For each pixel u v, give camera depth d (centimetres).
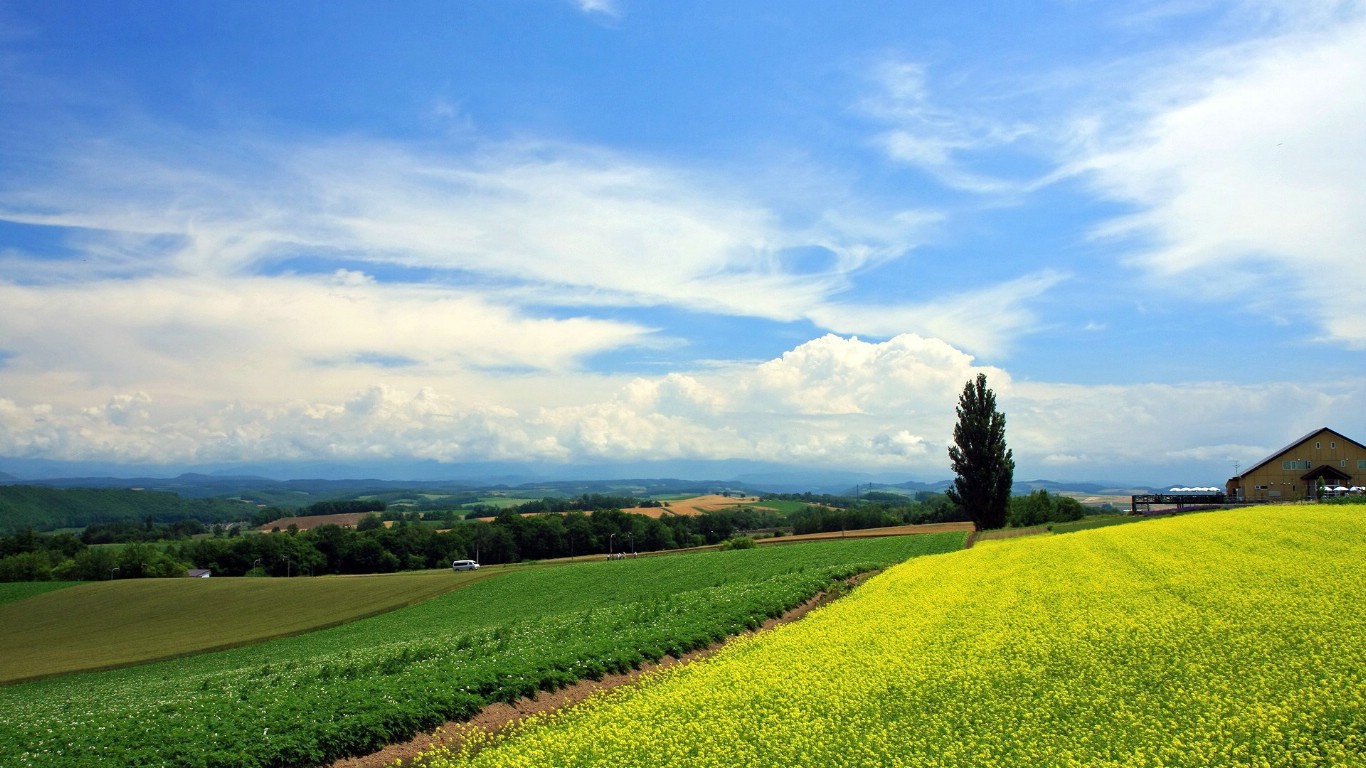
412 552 12081
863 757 1559
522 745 1764
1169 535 4038
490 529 12369
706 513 14762
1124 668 1920
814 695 1923
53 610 7288
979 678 1952
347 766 1731
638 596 5278
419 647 3102
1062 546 4141
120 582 8325
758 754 1612
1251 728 1507
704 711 1873
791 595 3462
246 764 1638
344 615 6372
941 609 2816
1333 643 1917
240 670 3453
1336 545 3275
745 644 2616
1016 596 2900
